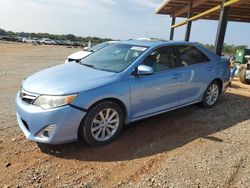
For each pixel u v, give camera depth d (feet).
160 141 15.52
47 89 13.64
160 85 17.02
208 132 17.02
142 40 19.97
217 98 22.70
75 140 13.89
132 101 15.66
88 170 12.36
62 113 13.09
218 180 11.75
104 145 14.80
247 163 13.25
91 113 13.94
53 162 12.93
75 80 14.47
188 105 20.11
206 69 20.57
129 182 11.50
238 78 42.09
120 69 15.93
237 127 17.97
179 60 18.78
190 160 13.38
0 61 57.88
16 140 14.90
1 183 11.19
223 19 33.14
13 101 22.53
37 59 68.64
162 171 12.34
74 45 252.83
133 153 14.06
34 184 11.19
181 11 53.88
